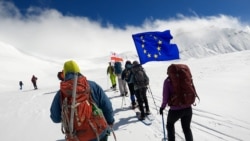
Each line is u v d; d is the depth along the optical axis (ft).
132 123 28.02
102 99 12.86
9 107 46.88
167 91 18.33
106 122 12.71
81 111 12.03
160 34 24.54
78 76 12.84
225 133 24.18
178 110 18.11
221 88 45.32
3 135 27.58
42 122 31.60
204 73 65.98
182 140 22.34
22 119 34.37
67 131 12.44
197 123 27.40
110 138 23.77
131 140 23.07
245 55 98.02
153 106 35.76
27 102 51.55
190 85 17.87
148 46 24.34
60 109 12.79
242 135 23.56
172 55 24.40
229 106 33.45
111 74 54.08
